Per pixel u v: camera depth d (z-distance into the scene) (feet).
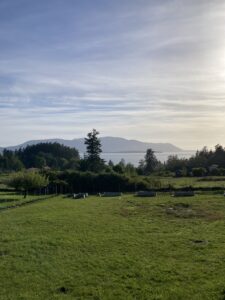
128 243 108.68
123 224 138.10
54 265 89.66
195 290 72.84
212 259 91.61
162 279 79.20
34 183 256.32
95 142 512.22
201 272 82.84
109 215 159.12
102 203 202.18
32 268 87.71
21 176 258.37
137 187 287.69
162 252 98.94
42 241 112.16
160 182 292.40
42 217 156.25
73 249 103.14
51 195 269.64
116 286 76.02
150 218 151.12
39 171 329.72
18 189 292.81
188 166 545.85
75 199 232.12
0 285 77.77
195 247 103.14
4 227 135.64
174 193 230.68
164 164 618.85
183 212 163.84
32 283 78.43
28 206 198.70
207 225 134.00
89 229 129.18
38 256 97.09
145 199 214.07
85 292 73.26
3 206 197.77
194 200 198.80
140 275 81.92
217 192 233.55
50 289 75.31
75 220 147.33
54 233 123.34
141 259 92.94
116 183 293.84
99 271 84.89
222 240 110.11
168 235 118.52
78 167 504.84
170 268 85.76
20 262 92.27
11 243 110.73
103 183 296.71
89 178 299.58
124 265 88.63
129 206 186.19
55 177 305.53
